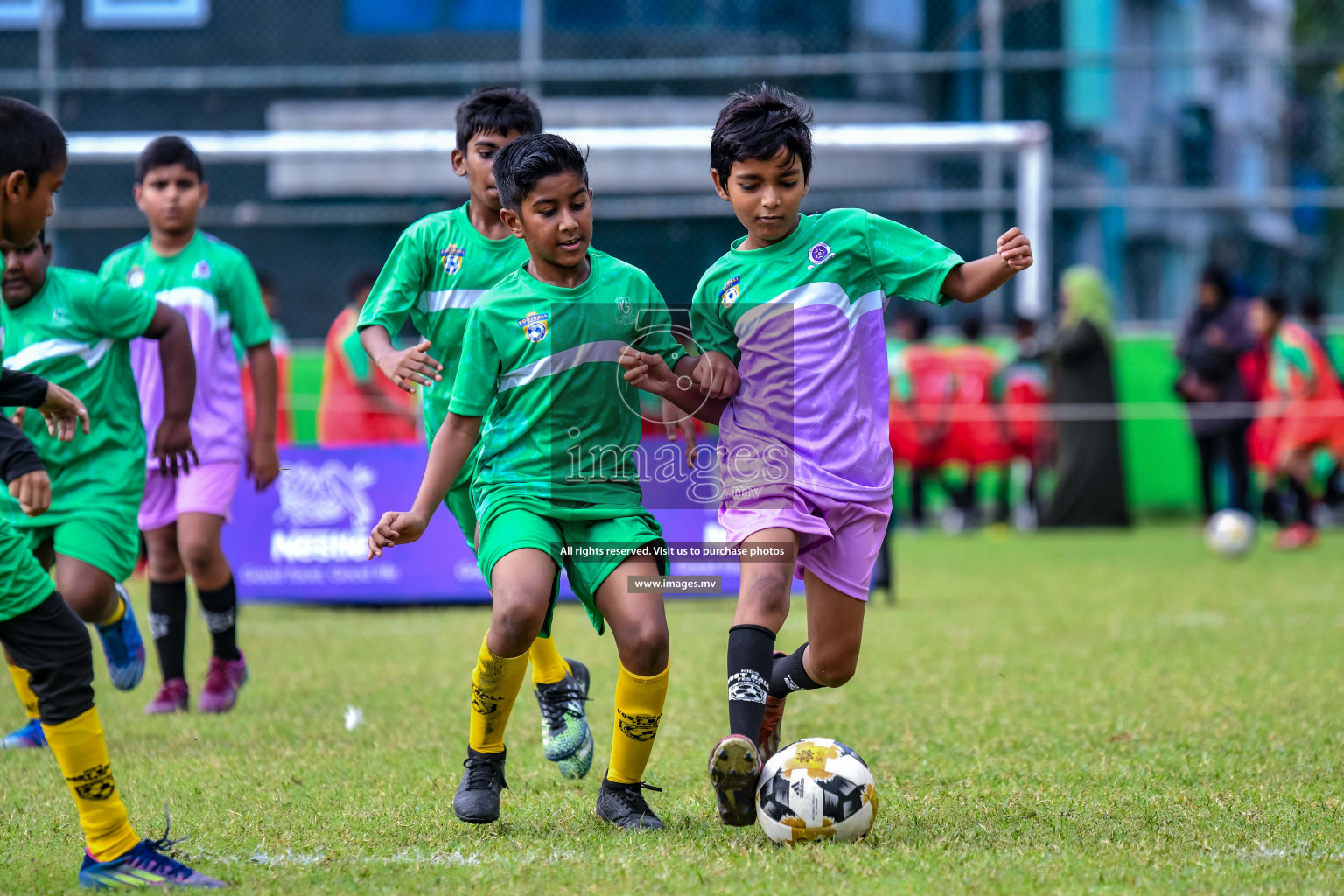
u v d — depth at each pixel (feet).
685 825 42.14
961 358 156.97
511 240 51.78
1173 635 82.94
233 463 64.49
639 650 40.37
